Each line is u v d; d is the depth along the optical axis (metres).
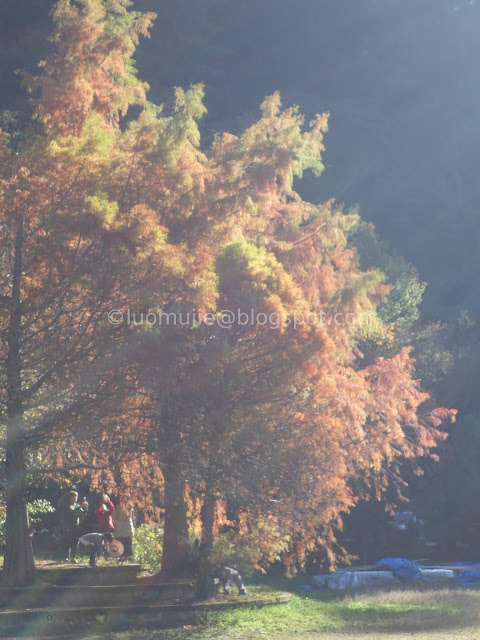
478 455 49.34
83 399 19.86
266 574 37.84
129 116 36.25
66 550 30.36
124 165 20.75
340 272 27.83
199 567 23.25
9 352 19.48
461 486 48.12
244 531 24.42
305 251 27.30
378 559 44.28
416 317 57.94
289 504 23.22
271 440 22.20
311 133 26.78
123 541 27.58
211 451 20.66
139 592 21.92
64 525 30.20
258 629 19.78
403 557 44.62
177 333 19.27
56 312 20.14
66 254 19.08
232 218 22.94
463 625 22.00
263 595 24.22
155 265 18.61
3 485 21.08
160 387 20.09
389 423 27.39
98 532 25.69
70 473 23.89
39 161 19.70
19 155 19.81
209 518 23.95
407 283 57.16
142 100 27.12
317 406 23.75
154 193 21.00
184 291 19.22
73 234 18.28
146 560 27.56
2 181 19.52
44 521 32.62
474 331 64.12
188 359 20.03
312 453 23.03
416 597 29.58
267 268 21.36
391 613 24.53
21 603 20.28
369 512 44.91
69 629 18.86
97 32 27.17
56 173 19.78
